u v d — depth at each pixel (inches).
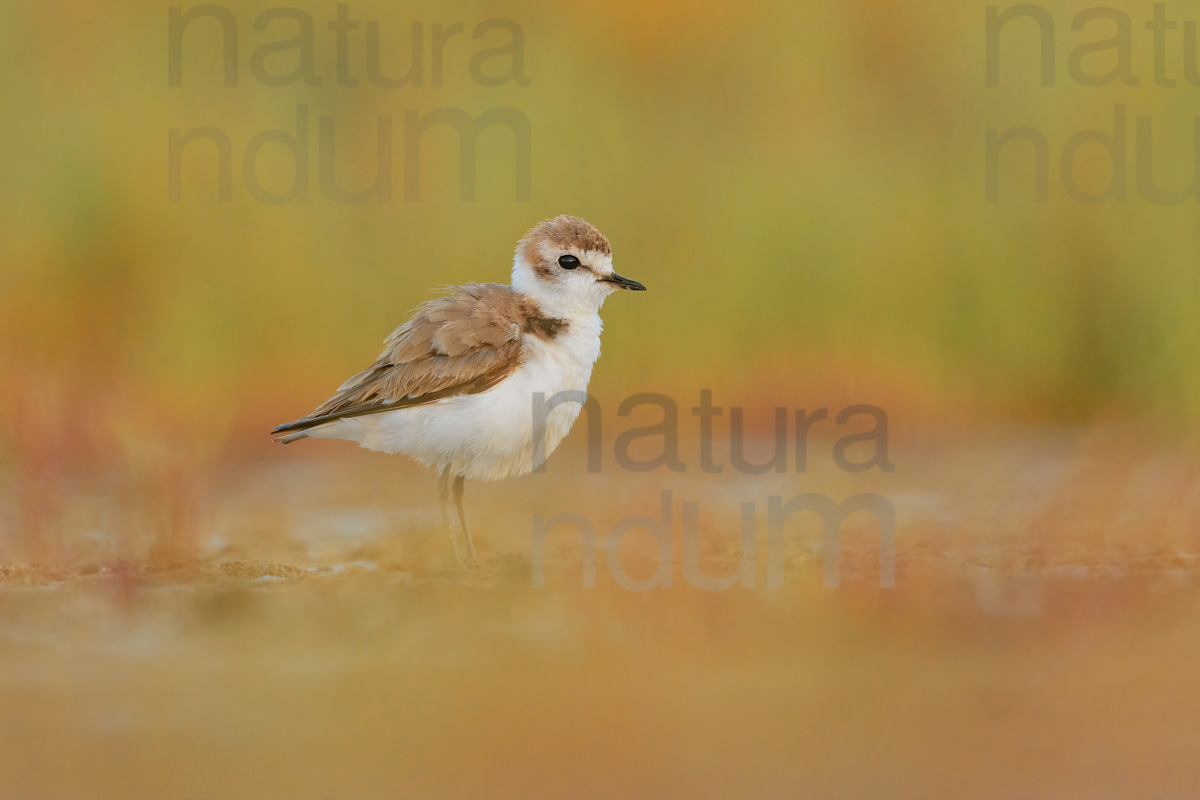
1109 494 408.8
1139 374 582.6
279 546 373.4
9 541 361.4
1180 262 596.1
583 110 670.5
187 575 335.0
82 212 600.7
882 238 645.9
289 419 550.9
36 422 458.9
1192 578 332.5
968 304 624.1
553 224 394.0
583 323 392.2
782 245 642.2
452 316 378.3
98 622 288.5
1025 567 345.4
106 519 386.0
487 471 378.9
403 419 371.6
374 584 329.4
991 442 540.1
